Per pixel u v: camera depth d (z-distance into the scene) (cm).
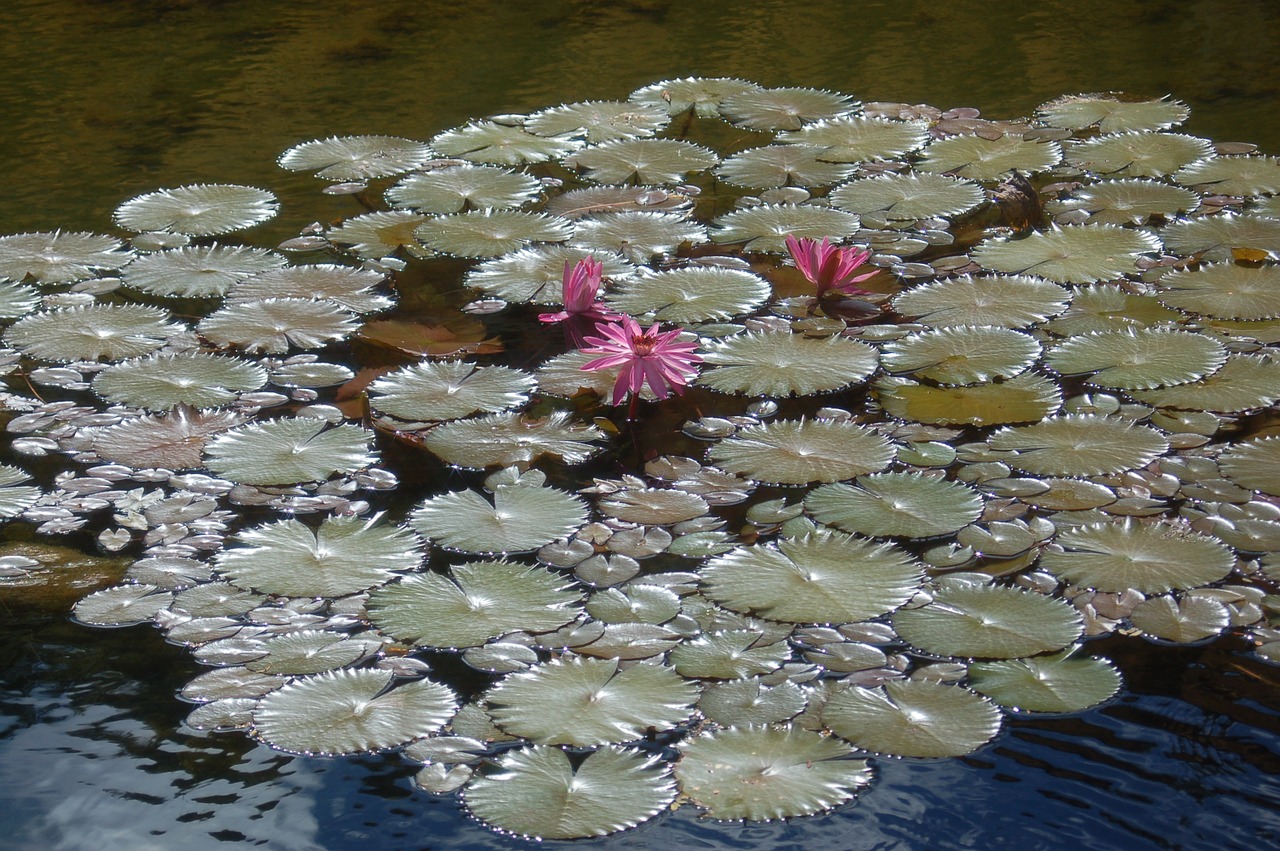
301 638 198
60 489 239
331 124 436
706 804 164
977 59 500
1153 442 246
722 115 440
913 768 170
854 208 367
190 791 169
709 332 299
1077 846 157
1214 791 164
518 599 205
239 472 242
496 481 238
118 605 206
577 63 502
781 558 214
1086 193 375
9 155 413
